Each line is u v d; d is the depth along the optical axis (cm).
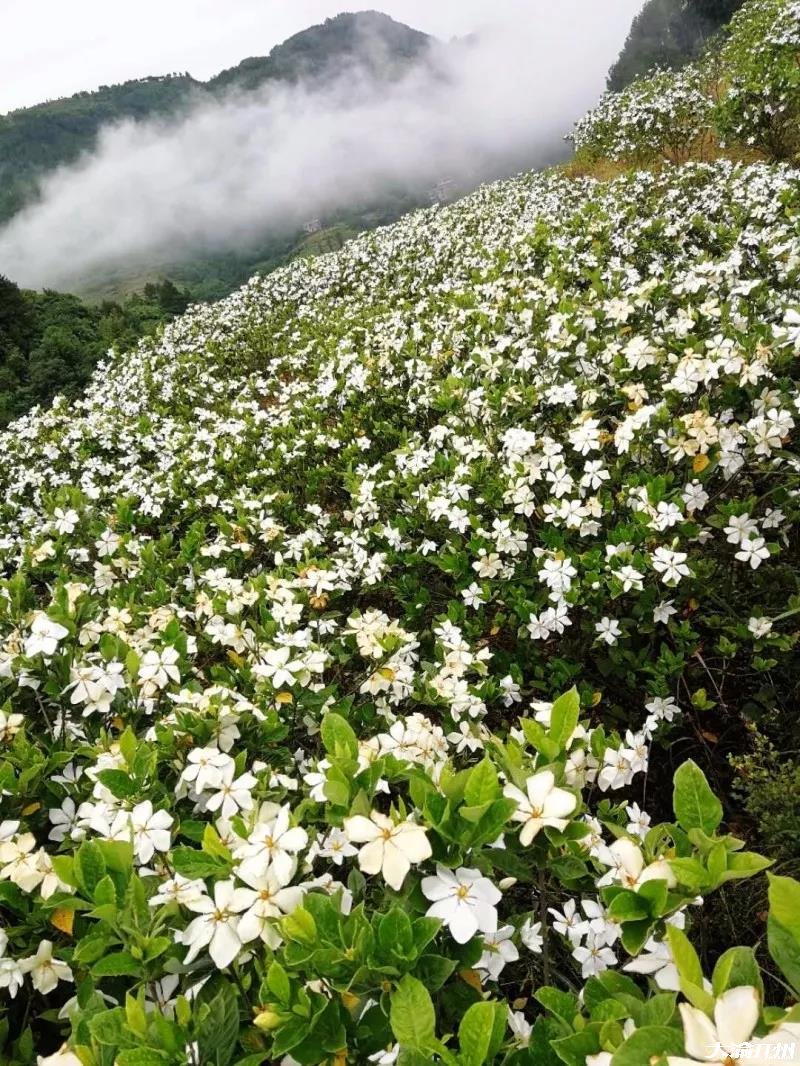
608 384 393
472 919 128
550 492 368
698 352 342
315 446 561
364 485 437
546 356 434
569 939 192
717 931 235
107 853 157
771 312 403
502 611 360
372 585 392
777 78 901
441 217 1266
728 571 331
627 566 290
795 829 230
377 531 404
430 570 406
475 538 345
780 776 241
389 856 130
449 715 274
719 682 332
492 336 512
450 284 854
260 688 257
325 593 367
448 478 416
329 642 341
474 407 432
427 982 126
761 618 288
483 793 136
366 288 1086
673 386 331
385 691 286
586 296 529
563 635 336
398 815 139
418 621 385
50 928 178
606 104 1417
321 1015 124
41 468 766
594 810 292
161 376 977
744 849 270
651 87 1388
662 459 352
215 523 491
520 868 146
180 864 157
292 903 144
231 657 297
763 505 342
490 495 360
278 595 328
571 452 387
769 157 956
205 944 145
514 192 1266
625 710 332
